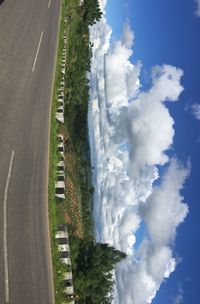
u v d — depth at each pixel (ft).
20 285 41.39
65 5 117.60
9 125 52.39
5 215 43.75
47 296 46.98
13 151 50.80
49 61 80.74
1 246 40.93
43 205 54.29
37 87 67.56
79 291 65.10
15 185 48.26
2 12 64.13
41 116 64.34
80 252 69.82
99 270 68.28
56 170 64.03
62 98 82.38
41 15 85.56
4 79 55.67
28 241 46.39
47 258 50.03
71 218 80.94
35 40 75.36
